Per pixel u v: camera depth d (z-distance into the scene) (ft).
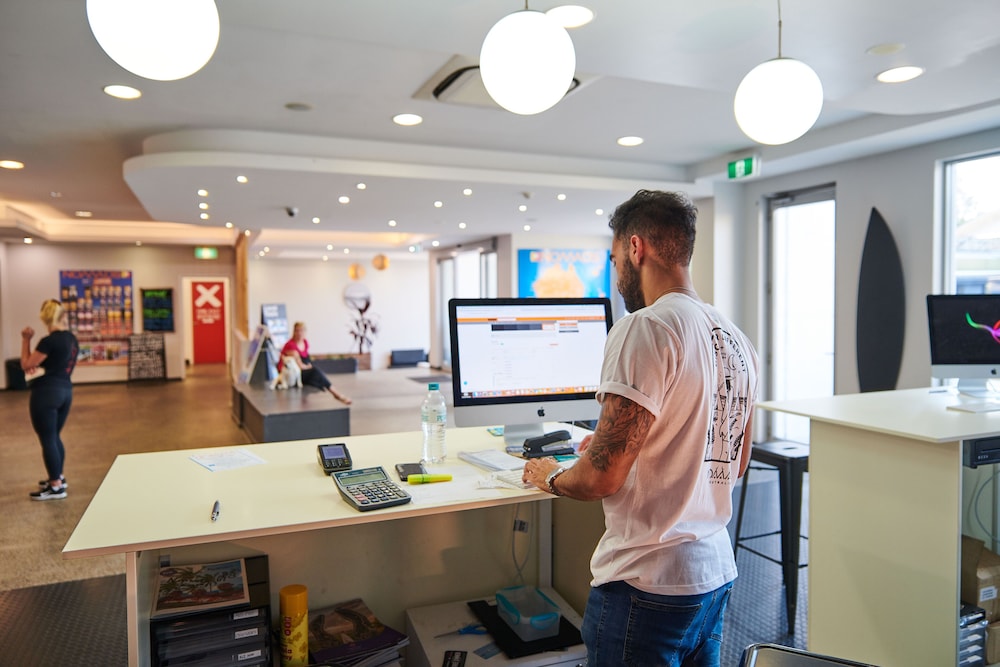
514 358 7.02
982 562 8.08
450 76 12.18
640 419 3.84
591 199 21.84
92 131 15.85
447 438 7.60
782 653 4.02
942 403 9.11
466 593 7.66
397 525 7.32
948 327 9.70
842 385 18.01
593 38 8.40
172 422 25.73
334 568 7.06
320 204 22.70
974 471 9.80
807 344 19.65
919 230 15.90
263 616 5.50
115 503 5.06
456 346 6.82
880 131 14.76
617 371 3.93
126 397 33.55
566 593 7.44
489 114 14.75
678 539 4.04
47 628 9.34
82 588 10.63
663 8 7.53
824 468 8.32
